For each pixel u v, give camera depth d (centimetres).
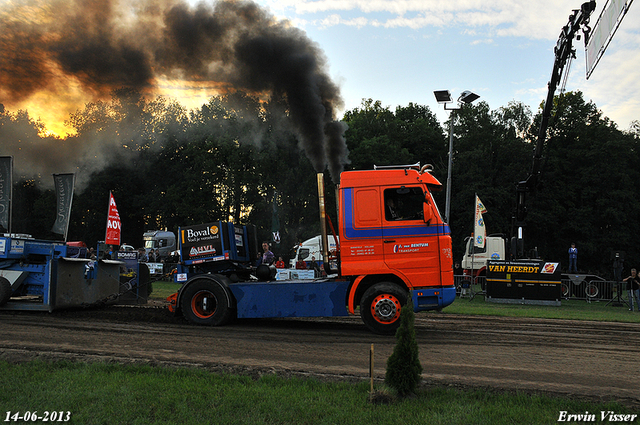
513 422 436
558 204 4528
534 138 4941
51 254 1086
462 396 504
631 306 1683
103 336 825
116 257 1387
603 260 4416
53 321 977
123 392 500
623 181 4441
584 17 1873
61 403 468
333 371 612
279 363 655
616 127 4869
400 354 506
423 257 910
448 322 1129
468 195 4338
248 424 423
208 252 1038
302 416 442
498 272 1875
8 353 667
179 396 488
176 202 4456
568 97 4850
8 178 1180
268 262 1366
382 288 906
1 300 1061
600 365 686
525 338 907
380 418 438
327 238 996
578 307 1752
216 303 988
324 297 941
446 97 2244
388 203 931
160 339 813
